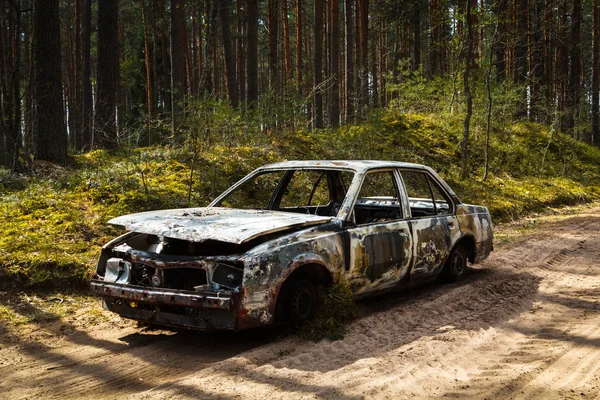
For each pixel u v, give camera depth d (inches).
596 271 300.0
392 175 238.5
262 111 571.8
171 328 206.8
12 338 198.7
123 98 1352.1
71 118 1370.6
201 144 463.5
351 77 868.6
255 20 829.8
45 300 243.3
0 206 350.9
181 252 185.2
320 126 905.5
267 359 162.6
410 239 230.8
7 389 153.6
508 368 158.2
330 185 266.2
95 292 185.8
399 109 823.1
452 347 173.6
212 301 161.8
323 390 137.9
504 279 275.9
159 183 415.8
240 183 240.1
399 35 1264.8
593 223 500.7
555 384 146.2
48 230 314.5
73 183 398.3
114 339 196.5
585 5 1285.7
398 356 163.8
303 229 189.0
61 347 189.0
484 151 752.3
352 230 203.5
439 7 909.8
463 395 138.4
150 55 1299.2
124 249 187.9
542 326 200.5
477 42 806.5
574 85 1170.6
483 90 782.5
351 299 195.6
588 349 173.8
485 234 287.3
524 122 956.6
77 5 1198.9
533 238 419.2
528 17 1032.8
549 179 754.8
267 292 169.0
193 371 163.3
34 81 485.4
